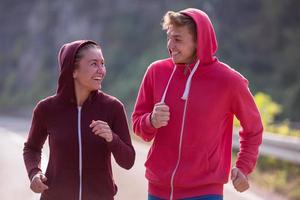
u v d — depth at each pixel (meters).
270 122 33.56
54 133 9.17
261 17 90.50
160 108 9.02
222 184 9.44
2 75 115.19
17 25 118.62
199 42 9.23
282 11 89.69
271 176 22.88
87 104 9.21
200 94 9.27
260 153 24.77
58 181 9.09
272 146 23.80
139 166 26.64
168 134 9.34
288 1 89.25
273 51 87.88
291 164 23.23
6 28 119.62
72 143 9.09
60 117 9.19
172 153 9.32
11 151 34.81
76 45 9.11
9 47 118.31
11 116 98.75
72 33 104.62
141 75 84.81
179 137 9.26
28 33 115.69
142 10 96.38
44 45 110.38
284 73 84.38
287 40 87.88
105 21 99.56
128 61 90.75
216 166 9.30
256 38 88.62
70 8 106.81
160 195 9.47
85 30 102.25
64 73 9.14
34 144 9.56
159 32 92.00
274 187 20.91
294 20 89.62
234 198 19.19
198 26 9.20
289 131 29.77
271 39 88.44
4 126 64.88
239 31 89.69
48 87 103.94
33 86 106.44
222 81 9.27
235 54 86.62
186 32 9.29
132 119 9.98
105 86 88.50
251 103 9.51
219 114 9.32
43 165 21.89
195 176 9.22
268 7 89.94
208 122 9.24
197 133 9.23
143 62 86.75
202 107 9.23
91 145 9.09
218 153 9.36
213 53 9.52
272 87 82.31
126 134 9.28
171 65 9.62
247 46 88.19
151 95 9.84
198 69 9.31
